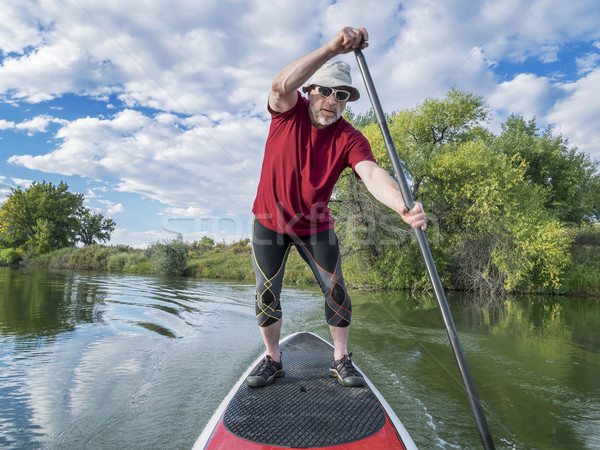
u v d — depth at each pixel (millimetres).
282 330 4496
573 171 17688
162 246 15992
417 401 2350
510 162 10336
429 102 11258
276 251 1704
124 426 1999
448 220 9992
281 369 1802
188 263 16422
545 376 2850
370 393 1567
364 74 1282
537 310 6438
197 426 2002
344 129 1538
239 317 5344
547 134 18578
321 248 1718
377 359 3279
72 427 1987
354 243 10055
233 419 1344
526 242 8695
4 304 6227
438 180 10133
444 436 1893
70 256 23312
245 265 14852
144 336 4102
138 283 10781
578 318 5578
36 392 2461
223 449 1177
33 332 4211
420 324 4910
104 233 42531
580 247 11617
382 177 1404
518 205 9883
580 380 2762
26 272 16453
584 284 9102
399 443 1202
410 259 9672
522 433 1936
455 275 9984
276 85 1386
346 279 10406
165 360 3209
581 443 1836
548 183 17875
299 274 11547
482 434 1124
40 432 1927
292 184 1560
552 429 1986
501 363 3184
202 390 2518
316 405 1453
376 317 5426
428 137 11805
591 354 3482
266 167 1620
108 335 4137
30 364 3043
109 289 8891
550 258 8758
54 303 6418
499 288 9336
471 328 4699
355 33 1250
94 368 2973
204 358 3287
